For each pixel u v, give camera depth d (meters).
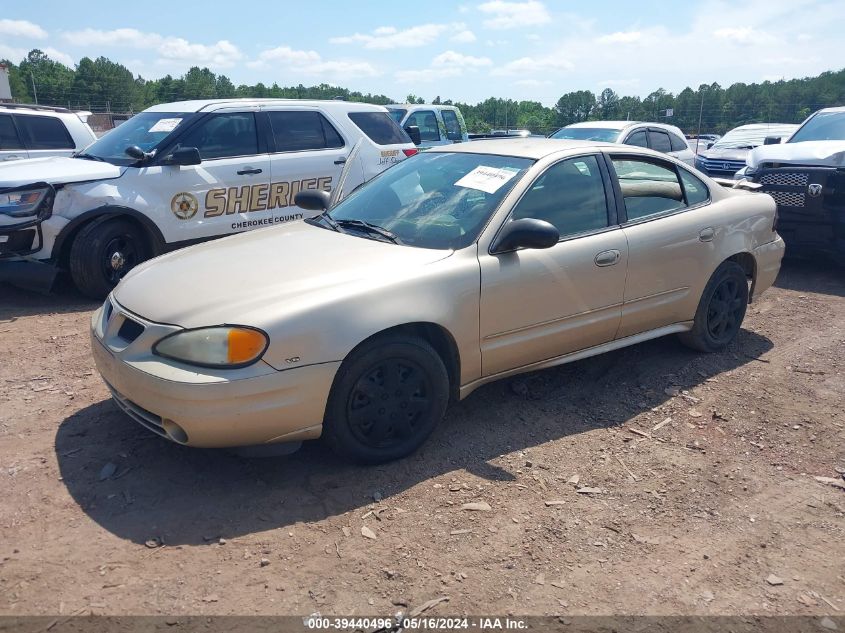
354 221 4.34
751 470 3.73
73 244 6.48
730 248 5.11
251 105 7.75
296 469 3.60
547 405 4.44
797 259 8.93
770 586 2.83
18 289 7.05
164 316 3.31
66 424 4.02
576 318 4.30
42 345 5.36
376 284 3.50
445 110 15.88
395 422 3.64
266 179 7.68
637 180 4.73
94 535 3.03
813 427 4.21
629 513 3.31
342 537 3.07
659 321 4.83
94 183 6.52
